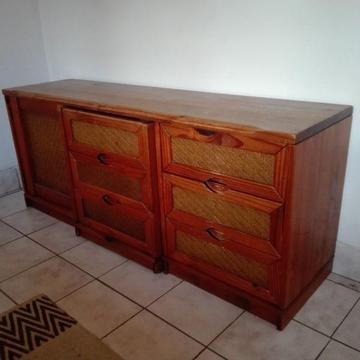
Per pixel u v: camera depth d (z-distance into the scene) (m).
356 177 1.67
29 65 2.74
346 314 1.61
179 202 1.68
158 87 2.19
